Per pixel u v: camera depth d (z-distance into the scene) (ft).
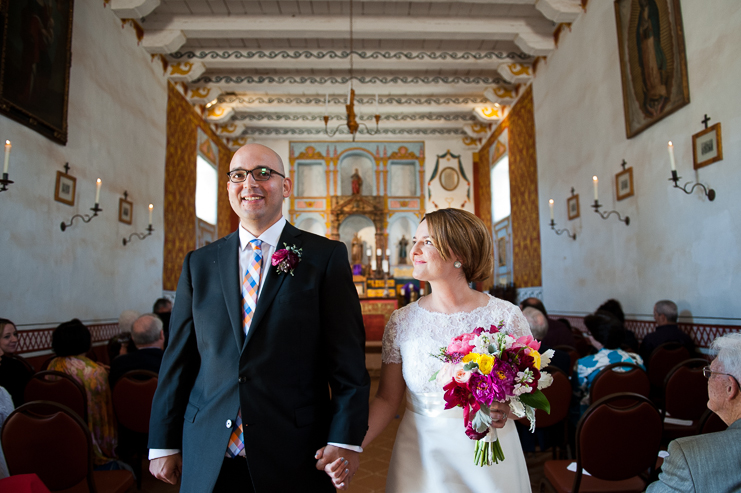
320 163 49.83
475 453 4.87
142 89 26.91
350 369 5.38
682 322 16.60
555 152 28.19
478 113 39.22
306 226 49.16
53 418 7.57
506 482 5.08
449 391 4.75
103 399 10.87
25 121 16.40
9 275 15.69
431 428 5.28
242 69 34.27
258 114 42.37
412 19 27.43
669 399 11.19
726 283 14.58
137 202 25.94
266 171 5.88
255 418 5.06
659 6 17.40
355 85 35.09
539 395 4.74
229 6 26.55
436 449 5.19
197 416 5.28
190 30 26.96
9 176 15.72
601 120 22.50
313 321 5.52
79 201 20.10
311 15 27.17
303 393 5.36
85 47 20.85
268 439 5.05
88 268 20.70
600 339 11.18
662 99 17.43
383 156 49.11
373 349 32.50
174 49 27.61
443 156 48.44
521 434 11.61
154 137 28.50
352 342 5.54
